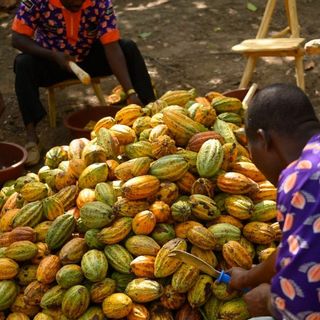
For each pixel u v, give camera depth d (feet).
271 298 6.29
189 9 26.37
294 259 5.89
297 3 26.32
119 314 9.11
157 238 9.62
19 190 11.14
